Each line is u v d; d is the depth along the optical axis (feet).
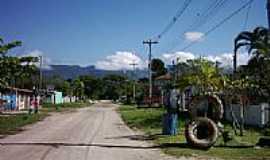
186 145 64.23
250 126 95.20
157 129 96.27
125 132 88.99
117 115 162.91
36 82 245.86
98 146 62.90
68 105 281.95
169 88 199.82
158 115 149.28
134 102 336.49
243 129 85.97
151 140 72.38
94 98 501.97
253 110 98.02
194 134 61.26
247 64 104.12
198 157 52.80
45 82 354.74
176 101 181.06
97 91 507.30
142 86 392.88
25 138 74.08
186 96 167.32
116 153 55.77
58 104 279.08
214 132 60.54
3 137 75.87
